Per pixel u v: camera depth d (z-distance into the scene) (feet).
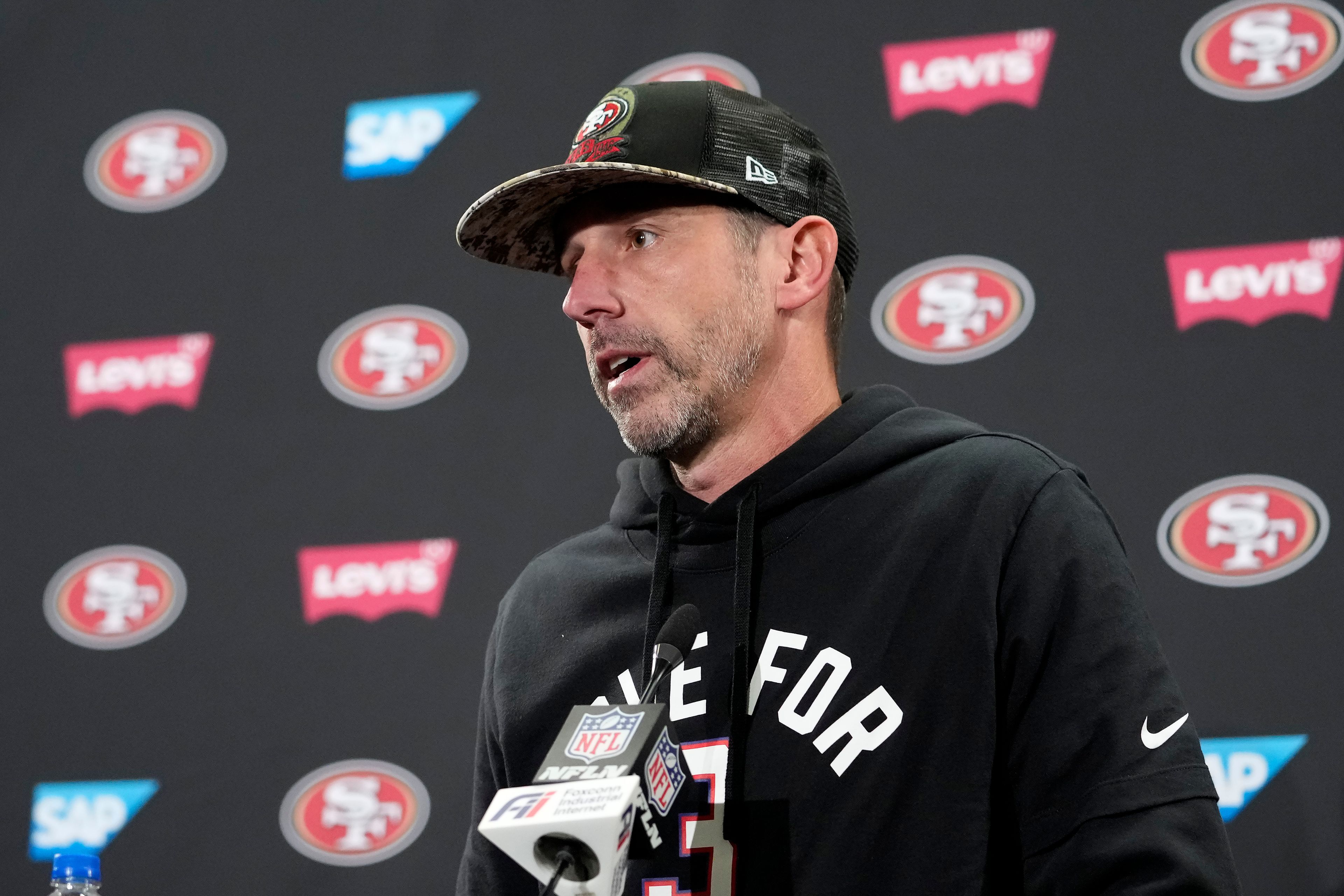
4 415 38.17
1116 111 32.96
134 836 34.68
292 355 37.22
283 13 39.75
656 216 18.84
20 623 36.63
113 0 41.01
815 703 16.81
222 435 37.01
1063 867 15.06
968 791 15.78
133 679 35.76
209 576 36.09
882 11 35.17
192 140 39.32
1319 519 29.45
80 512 37.14
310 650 35.12
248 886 33.91
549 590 20.83
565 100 37.42
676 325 18.43
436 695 34.17
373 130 38.37
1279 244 31.12
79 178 39.63
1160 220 31.99
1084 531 16.79
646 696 15.53
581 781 13.69
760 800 16.55
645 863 16.97
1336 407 29.91
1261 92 32.07
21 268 39.22
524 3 38.27
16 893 34.83
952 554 17.03
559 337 35.91
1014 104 33.71
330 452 36.35
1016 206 33.01
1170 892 14.08
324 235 37.91
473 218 20.07
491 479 35.27
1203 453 30.42
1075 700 15.66
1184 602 29.63
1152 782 14.93
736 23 36.29
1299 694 28.55
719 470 19.70
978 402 32.14
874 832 15.83
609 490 34.58
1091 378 31.55
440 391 36.19
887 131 34.37
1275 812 28.09
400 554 35.29
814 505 18.60
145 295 38.40
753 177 18.94
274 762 34.53
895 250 33.50
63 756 35.47
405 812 33.68
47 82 40.47
